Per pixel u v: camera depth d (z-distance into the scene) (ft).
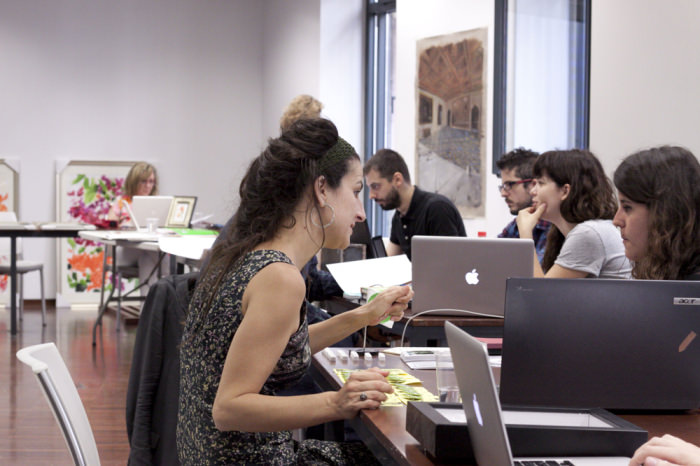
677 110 13.12
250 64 34.19
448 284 10.61
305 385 9.62
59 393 5.68
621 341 5.30
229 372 5.51
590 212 10.90
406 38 22.56
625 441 4.73
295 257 6.06
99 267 31.89
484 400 4.06
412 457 4.70
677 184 6.70
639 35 13.92
